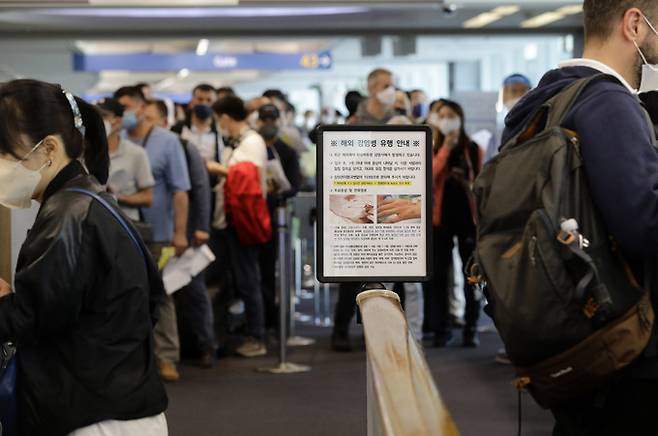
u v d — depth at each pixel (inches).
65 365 109.4
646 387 98.5
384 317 82.6
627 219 93.3
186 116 372.8
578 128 98.0
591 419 101.7
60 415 108.7
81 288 108.0
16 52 868.0
